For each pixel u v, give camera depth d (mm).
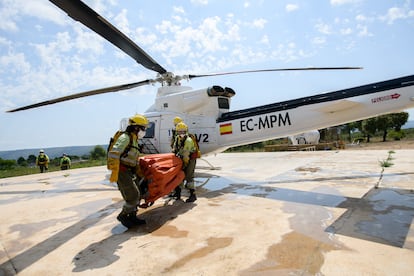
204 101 6441
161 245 2770
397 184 5086
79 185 7020
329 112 5391
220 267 2232
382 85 4980
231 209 3977
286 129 5746
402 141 31375
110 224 3584
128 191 3309
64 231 3383
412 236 2684
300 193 4754
